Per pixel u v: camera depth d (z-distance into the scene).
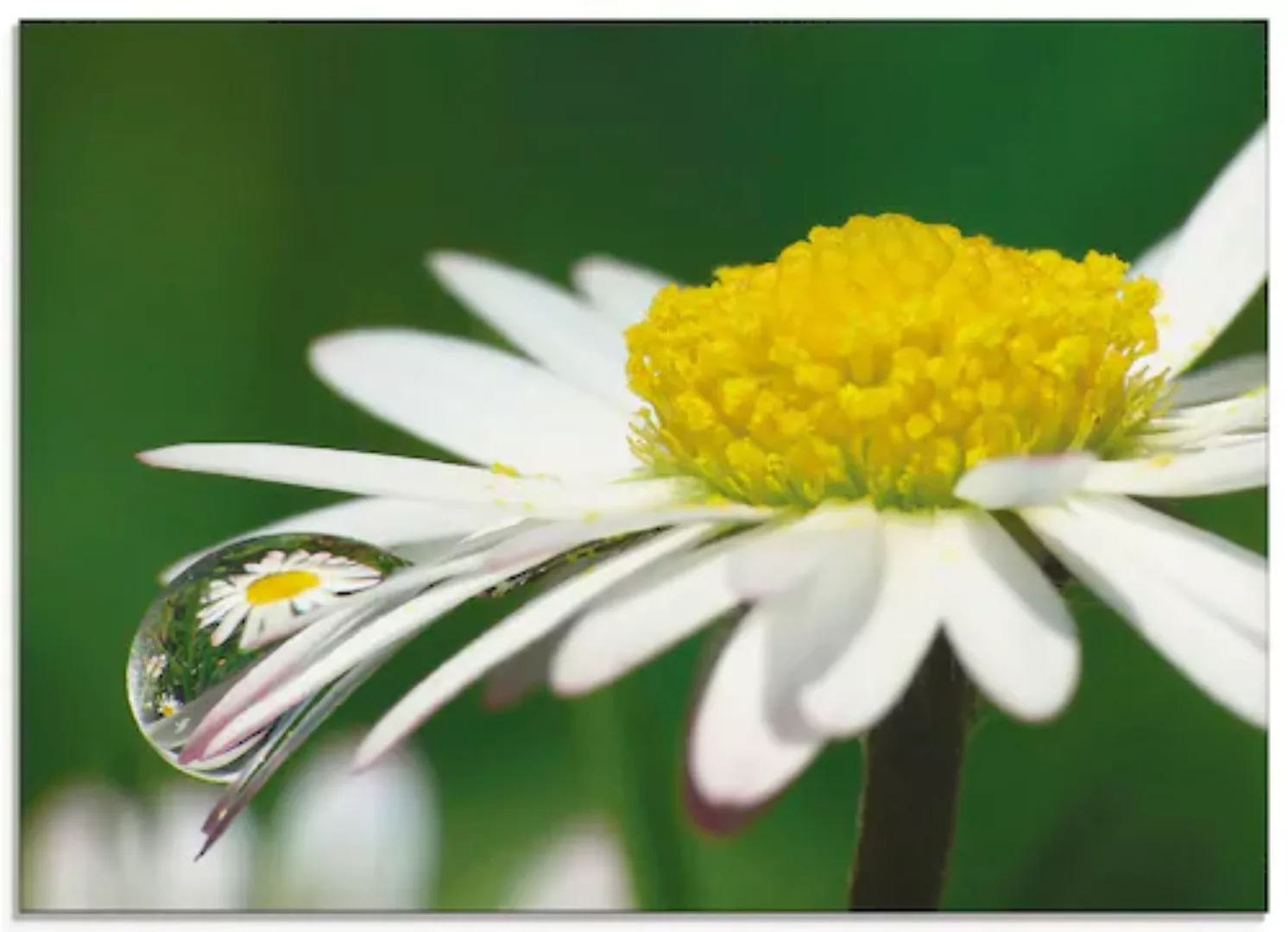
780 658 0.06
